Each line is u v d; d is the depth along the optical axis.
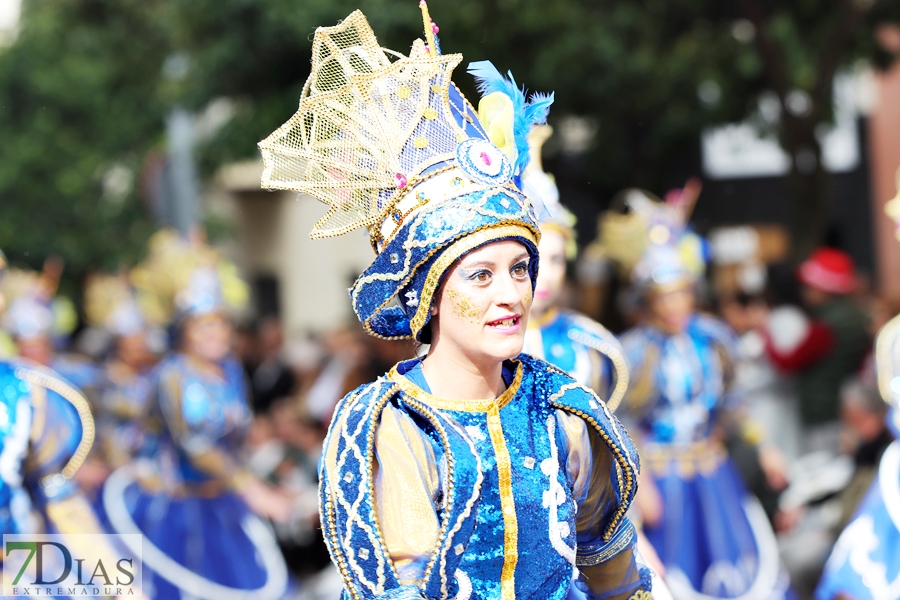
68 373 14.02
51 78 25.64
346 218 3.73
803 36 17.70
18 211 27.00
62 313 16.48
